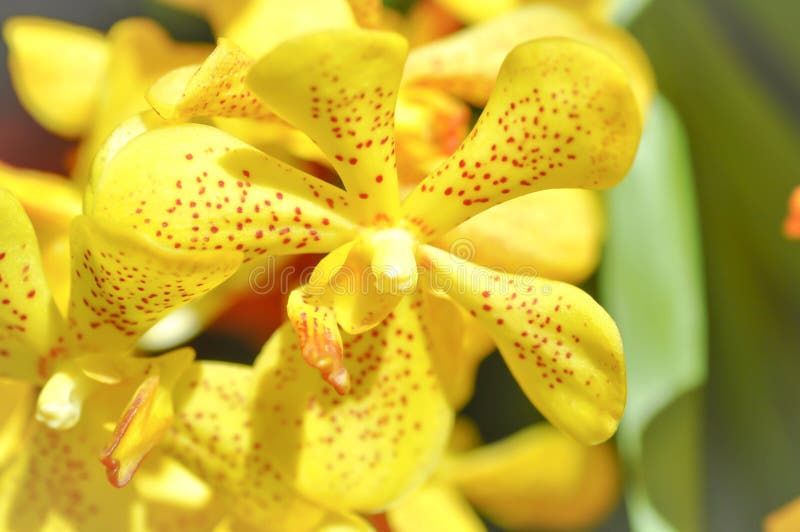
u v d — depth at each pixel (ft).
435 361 0.91
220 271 0.86
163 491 0.96
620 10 1.06
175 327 0.97
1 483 0.95
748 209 1.10
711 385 1.11
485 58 0.99
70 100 1.04
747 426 1.11
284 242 0.87
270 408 0.91
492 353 1.09
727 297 1.10
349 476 0.92
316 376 0.91
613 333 0.87
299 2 0.96
